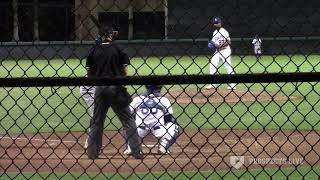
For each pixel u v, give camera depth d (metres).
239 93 51.62
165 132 27.75
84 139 32.38
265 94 51.25
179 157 27.84
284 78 15.03
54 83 15.11
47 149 29.62
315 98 49.09
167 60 56.00
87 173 24.80
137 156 26.67
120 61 25.86
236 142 30.11
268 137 32.59
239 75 15.01
